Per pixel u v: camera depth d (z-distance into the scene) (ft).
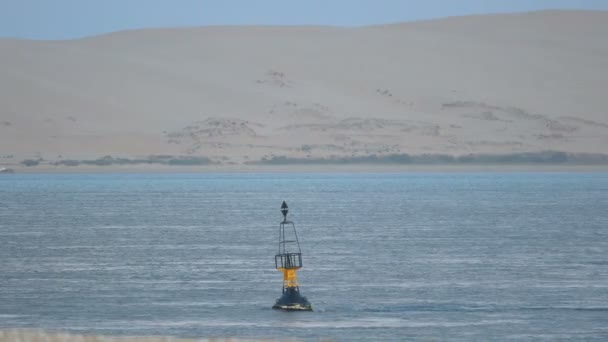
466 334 450.71
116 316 493.36
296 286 513.45
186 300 538.88
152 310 508.94
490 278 618.03
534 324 474.08
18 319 488.02
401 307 515.50
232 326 465.47
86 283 602.03
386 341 433.89
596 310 508.12
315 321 478.18
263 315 492.95
